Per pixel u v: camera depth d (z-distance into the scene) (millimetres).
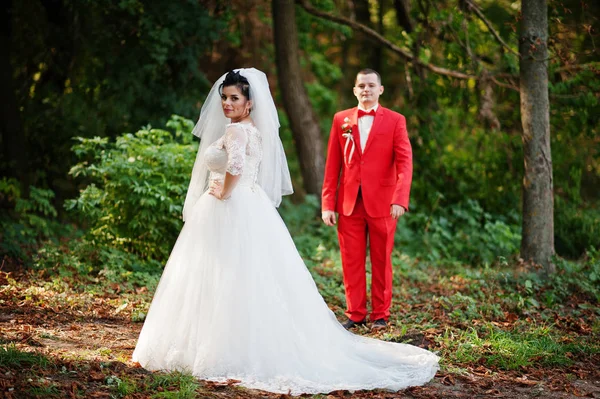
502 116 11062
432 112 11367
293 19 11500
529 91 8055
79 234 9219
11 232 8070
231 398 4004
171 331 4512
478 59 10570
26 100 11445
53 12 11141
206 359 4359
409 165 5973
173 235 7754
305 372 4406
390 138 6043
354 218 6105
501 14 11148
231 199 4695
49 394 3773
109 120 10508
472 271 8367
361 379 4438
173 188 7449
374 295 6121
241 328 4422
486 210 11180
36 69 11641
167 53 10164
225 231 4605
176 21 9898
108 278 7051
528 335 5766
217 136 4961
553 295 7180
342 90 19172
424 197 11094
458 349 5207
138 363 4484
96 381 4113
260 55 14297
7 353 4250
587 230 10469
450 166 11414
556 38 8477
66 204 7812
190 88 10781
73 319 5699
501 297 7082
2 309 5680
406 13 11102
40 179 11172
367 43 16922
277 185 5062
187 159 7758
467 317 6480
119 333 5395
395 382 4418
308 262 8578
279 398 4062
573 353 5477
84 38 10828
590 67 9055
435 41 10977
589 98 9633
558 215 10570
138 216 7520
